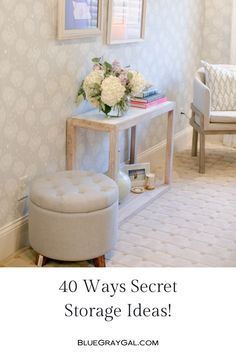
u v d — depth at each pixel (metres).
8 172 2.92
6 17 2.70
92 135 3.67
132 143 4.22
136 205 3.71
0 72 2.73
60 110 3.26
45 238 2.77
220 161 4.94
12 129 2.89
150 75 4.43
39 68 3.01
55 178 2.97
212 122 4.48
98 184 2.90
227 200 3.98
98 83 3.24
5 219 2.97
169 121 4.01
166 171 4.14
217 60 5.53
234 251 3.17
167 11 4.53
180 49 4.95
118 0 3.66
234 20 5.24
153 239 3.29
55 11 3.04
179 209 3.78
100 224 2.77
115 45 3.77
